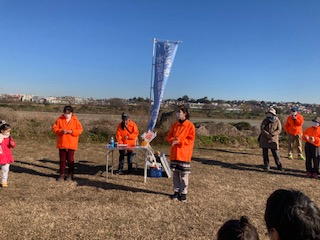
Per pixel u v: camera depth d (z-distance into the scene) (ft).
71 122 26.16
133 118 53.52
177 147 21.77
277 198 5.73
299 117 40.34
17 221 17.24
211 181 27.89
